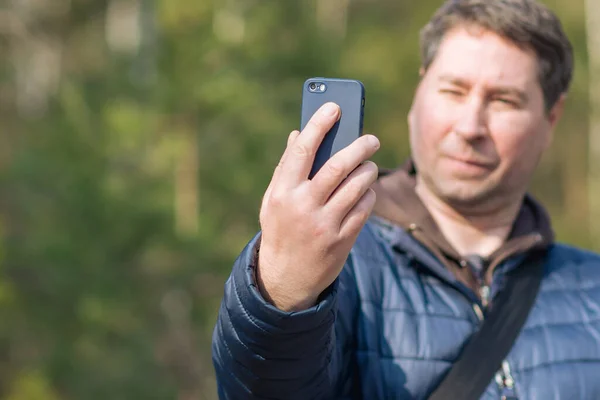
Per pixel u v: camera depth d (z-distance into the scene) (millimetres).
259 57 7480
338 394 1604
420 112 1881
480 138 1806
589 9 15812
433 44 1908
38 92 10227
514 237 1886
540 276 1826
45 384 6043
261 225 1254
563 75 1917
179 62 7230
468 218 1882
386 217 1827
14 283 6320
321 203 1201
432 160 1851
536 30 1826
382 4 14047
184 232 6801
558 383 1663
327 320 1275
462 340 1688
